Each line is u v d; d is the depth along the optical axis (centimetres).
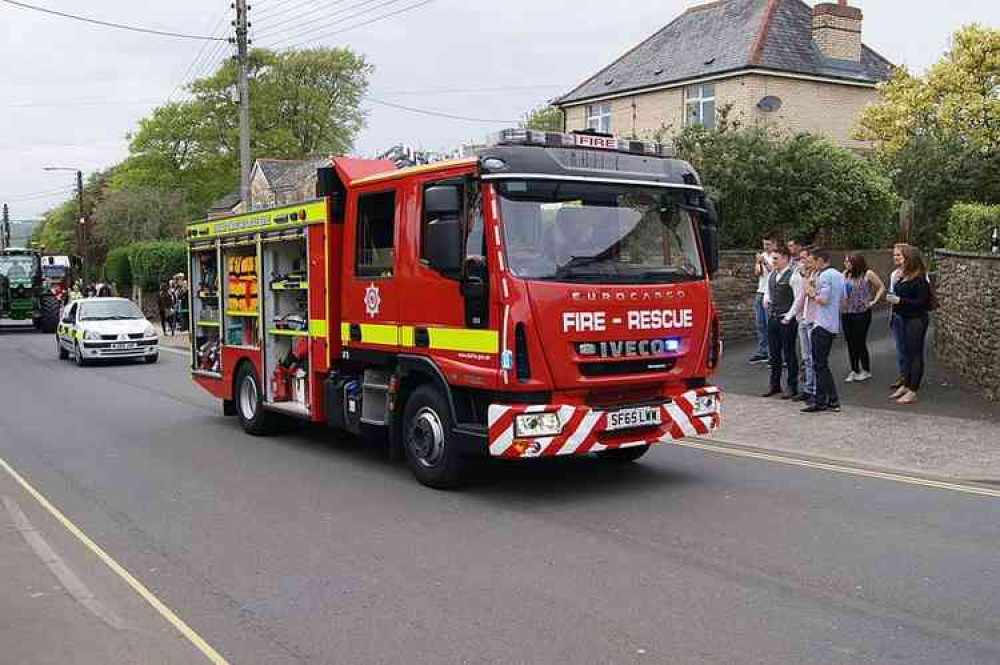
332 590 561
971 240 1427
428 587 561
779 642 462
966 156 2073
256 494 823
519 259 729
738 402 1206
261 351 1105
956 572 565
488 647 466
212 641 484
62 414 1370
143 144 6400
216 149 6328
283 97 6444
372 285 881
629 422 760
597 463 919
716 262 839
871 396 1159
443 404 800
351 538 673
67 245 8775
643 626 488
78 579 592
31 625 510
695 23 3081
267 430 1137
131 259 4412
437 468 809
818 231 1947
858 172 1898
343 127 6775
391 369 879
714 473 860
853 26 2845
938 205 2062
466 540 661
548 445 725
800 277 1150
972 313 1180
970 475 812
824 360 1080
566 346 732
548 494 795
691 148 1859
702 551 620
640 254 787
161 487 861
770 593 535
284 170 5319
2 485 881
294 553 640
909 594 528
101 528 718
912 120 2550
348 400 935
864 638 466
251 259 1134
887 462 873
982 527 661
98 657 464
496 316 729
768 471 861
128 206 5866
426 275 804
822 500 747
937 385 1197
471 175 750
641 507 742
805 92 2752
